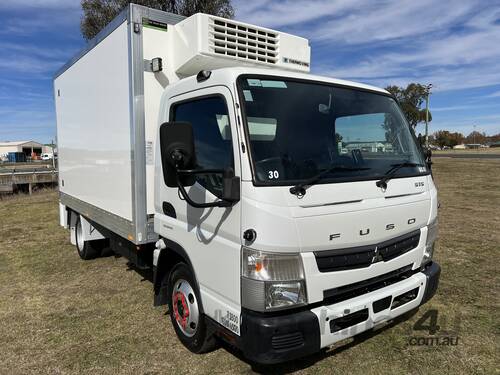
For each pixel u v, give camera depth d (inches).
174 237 141.9
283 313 108.0
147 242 160.4
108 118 181.9
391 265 126.1
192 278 136.0
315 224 108.0
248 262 106.3
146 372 137.8
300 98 124.6
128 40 152.9
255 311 106.9
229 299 115.2
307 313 108.6
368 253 118.9
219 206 112.5
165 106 147.2
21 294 216.8
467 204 477.4
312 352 109.3
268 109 116.1
